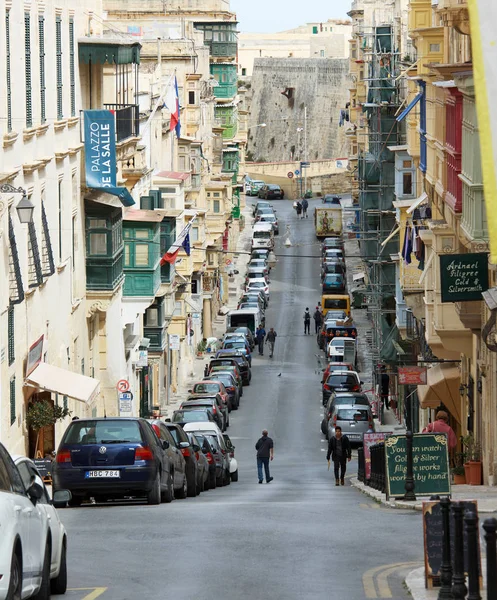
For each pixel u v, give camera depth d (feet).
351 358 356.79
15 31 156.15
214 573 71.82
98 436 115.14
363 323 438.40
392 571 71.92
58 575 65.72
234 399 306.35
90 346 223.30
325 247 560.20
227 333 409.28
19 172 157.38
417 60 221.46
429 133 197.26
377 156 328.90
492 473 144.87
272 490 162.91
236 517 100.78
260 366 379.76
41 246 171.22
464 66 146.51
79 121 203.82
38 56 171.53
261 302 454.40
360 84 487.61
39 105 171.94
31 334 165.48
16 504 54.54
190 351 362.53
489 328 121.08
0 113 145.89
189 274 352.49
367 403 263.08
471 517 49.88
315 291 510.17
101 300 214.48
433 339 182.70
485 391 151.33
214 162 506.48
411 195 266.36
